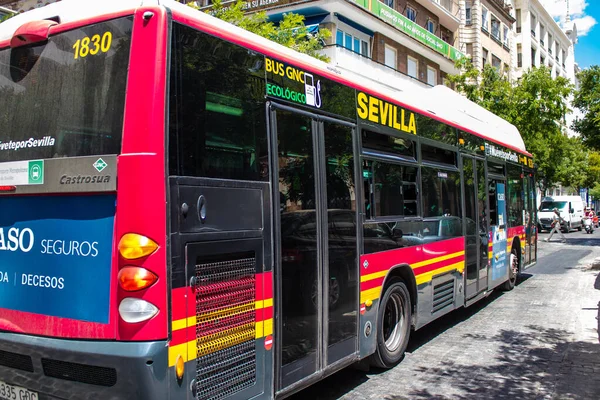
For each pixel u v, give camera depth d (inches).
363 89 217.9
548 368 235.3
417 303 255.3
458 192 318.3
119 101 126.0
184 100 128.7
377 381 221.0
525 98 906.7
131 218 119.2
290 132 167.6
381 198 225.9
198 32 135.3
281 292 157.5
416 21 1167.6
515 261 454.0
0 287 144.0
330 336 183.3
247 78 150.9
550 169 1273.4
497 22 1611.7
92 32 133.0
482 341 284.5
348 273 196.2
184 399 123.4
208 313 131.7
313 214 176.2
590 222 1344.7
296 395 204.8
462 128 333.1
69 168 128.8
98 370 122.4
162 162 121.2
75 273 128.5
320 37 560.4
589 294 426.0
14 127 143.9
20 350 134.5
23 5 1025.5
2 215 143.9
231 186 140.6
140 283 117.0
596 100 830.5
